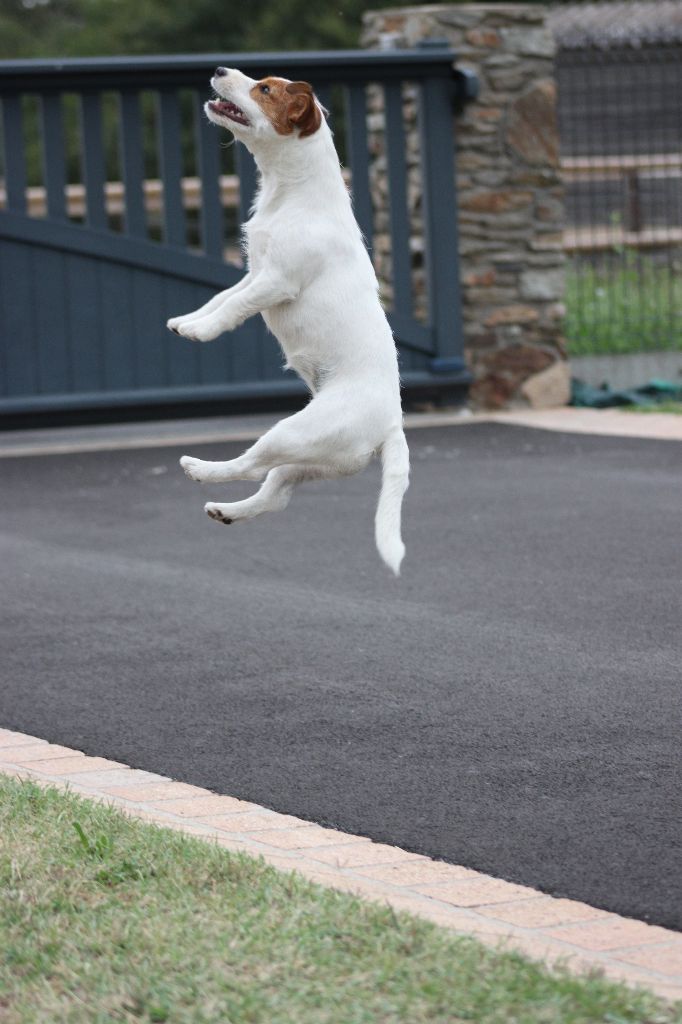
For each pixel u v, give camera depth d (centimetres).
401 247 1672
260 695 740
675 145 2820
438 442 1520
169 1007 409
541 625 861
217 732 685
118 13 5119
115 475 1389
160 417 1616
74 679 774
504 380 1730
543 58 1681
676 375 1861
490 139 1677
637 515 1155
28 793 587
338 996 412
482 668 778
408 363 1689
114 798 602
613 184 2800
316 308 563
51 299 1563
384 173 1750
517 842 548
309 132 566
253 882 496
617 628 851
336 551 1071
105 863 513
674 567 993
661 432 1548
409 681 758
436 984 416
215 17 4750
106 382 1587
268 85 564
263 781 620
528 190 1698
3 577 1009
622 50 1920
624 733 671
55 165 1555
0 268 1544
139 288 1587
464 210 1684
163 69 1560
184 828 566
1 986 427
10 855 521
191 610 913
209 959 436
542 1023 395
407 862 530
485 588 951
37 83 1538
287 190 573
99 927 461
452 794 599
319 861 532
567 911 487
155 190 2825
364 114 1641
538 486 1283
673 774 616
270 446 562
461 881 513
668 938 466
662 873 517
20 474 1404
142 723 700
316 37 4525
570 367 1819
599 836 552
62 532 1154
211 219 1606
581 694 730
